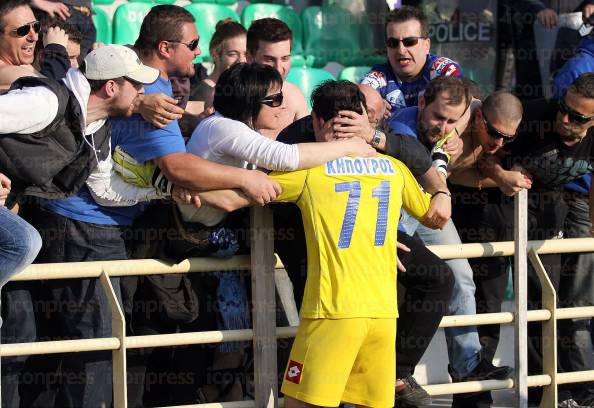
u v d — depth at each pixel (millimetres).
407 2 25656
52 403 16094
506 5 25031
